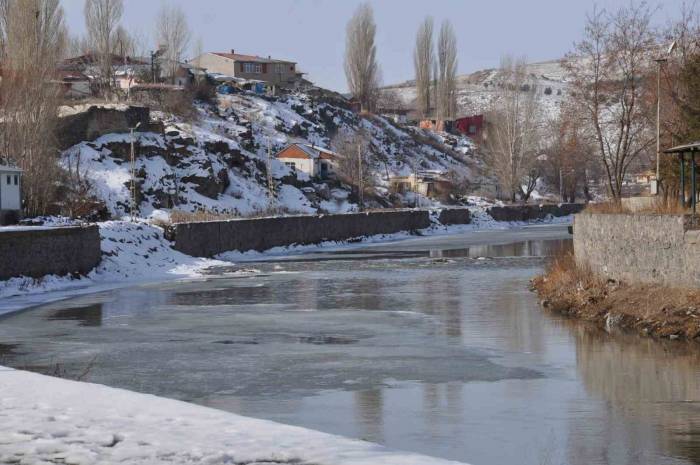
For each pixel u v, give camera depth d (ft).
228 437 39.70
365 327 105.29
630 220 106.63
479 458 51.42
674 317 93.71
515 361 82.69
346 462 35.12
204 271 187.01
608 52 183.01
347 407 65.05
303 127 450.30
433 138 555.28
